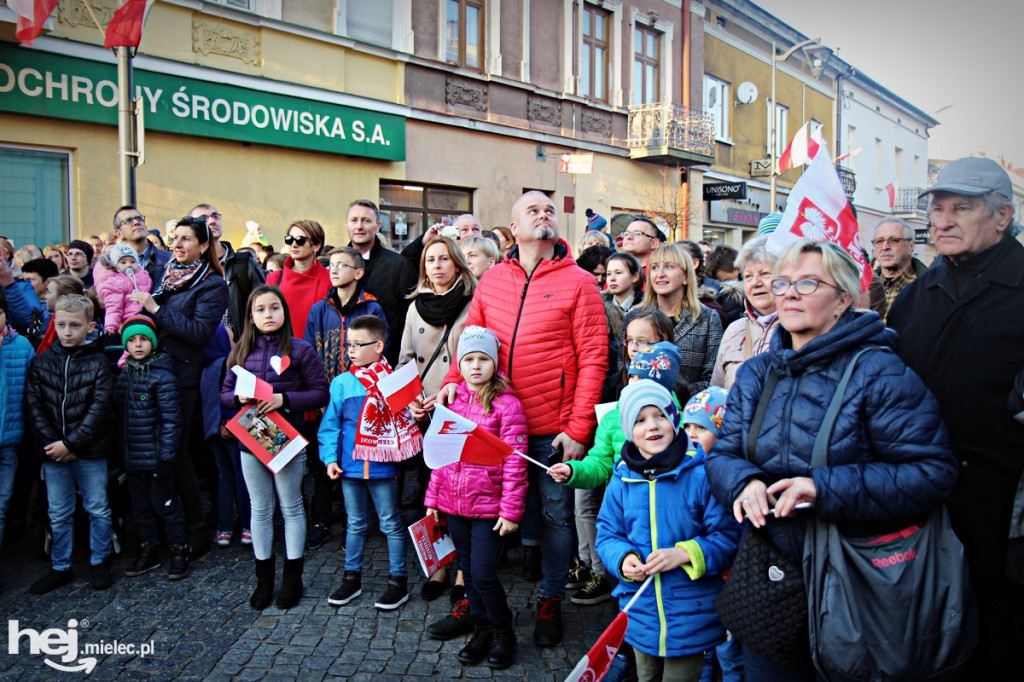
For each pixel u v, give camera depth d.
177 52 9.48
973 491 2.43
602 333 3.65
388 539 4.11
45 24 8.08
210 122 9.74
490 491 3.45
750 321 3.71
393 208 12.52
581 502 4.13
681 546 2.61
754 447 2.28
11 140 8.23
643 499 2.76
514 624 3.87
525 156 14.70
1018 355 2.36
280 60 10.57
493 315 3.78
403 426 4.12
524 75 14.48
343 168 11.54
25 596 4.17
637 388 2.79
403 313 5.43
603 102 16.91
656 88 18.59
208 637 3.70
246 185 10.34
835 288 2.23
